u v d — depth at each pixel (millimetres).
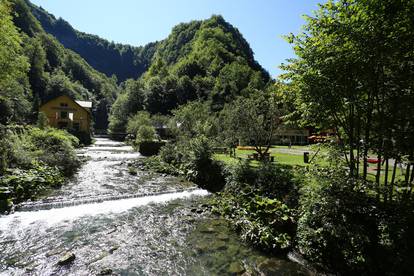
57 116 50656
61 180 15414
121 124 69375
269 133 19844
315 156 10273
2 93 24562
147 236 9023
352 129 8430
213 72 92688
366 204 7496
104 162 24547
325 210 7641
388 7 6637
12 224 9391
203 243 8633
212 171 16844
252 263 7484
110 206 12055
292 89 9695
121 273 6734
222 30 117062
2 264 6816
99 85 122062
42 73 77125
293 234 8688
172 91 82062
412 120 7156
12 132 17922
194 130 31922
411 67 7008
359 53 7148
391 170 12531
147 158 27000
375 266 6695
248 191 12484
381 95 7809
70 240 8391
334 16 7859
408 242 6512
